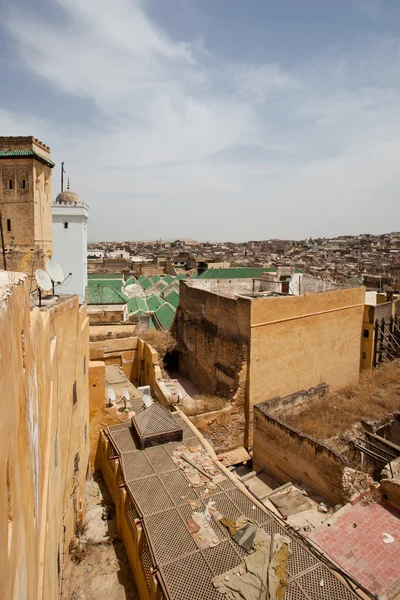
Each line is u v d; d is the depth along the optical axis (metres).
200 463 12.96
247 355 18.12
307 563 9.14
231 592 8.27
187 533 9.96
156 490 11.67
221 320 20.31
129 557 11.69
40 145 27.16
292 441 14.51
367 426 16.64
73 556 11.91
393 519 11.40
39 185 27.23
